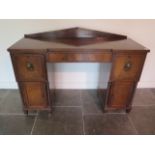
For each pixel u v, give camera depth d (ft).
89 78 7.20
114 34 5.94
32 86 5.15
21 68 4.75
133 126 5.35
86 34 5.95
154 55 6.74
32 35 5.74
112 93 5.40
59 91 7.30
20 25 5.94
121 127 5.29
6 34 6.08
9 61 6.66
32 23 5.93
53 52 4.56
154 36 6.34
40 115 5.76
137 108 6.23
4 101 6.47
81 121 5.52
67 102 6.53
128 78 5.09
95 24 6.04
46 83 5.09
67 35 5.92
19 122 5.41
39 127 5.22
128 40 5.68
